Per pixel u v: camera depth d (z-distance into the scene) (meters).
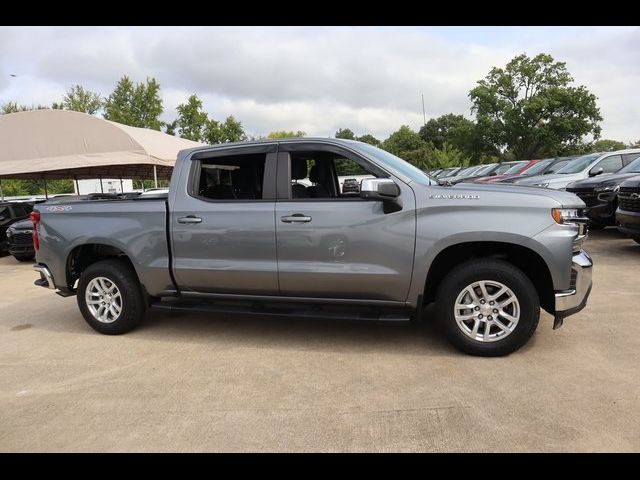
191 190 4.75
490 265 3.99
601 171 10.35
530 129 45.53
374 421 3.16
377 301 4.28
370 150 4.45
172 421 3.26
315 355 4.34
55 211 5.26
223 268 4.57
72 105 43.84
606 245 9.23
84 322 5.77
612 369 3.79
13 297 7.49
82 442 3.04
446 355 4.21
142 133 16.36
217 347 4.67
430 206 4.04
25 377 4.14
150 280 4.89
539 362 3.97
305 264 4.34
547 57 45.56
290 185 4.45
